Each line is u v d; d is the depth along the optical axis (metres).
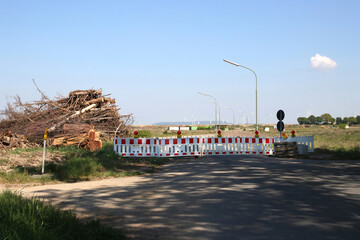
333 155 20.95
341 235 5.18
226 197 8.41
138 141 21.33
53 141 24.16
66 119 26.66
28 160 16.20
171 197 8.64
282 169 14.34
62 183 11.48
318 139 42.03
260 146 23.41
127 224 6.08
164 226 5.91
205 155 23.81
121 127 32.69
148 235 5.38
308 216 6.38
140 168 16.05
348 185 9.99
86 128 25.17
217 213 6.77
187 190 9.63
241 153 23.02
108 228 5.39
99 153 20.50
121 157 20.48
